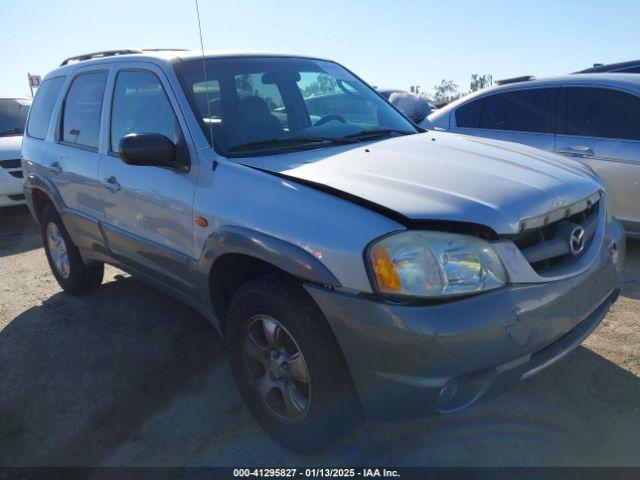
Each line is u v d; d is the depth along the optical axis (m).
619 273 2.73
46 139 4.38
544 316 2.14
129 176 3.21
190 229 2.77
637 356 3.15
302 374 2.36
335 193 2.25
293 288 2.31
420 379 1.99
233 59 3.37
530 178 2.45
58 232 4.49
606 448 2.46
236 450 2.58
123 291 4.60
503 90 5.51
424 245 2.01
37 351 3.62
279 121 3.12
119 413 2.91
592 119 4.89
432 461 2.44
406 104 6.03
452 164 2.58
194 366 3.33
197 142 2.81
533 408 2.74
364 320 2.03
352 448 2.55
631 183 4.60
